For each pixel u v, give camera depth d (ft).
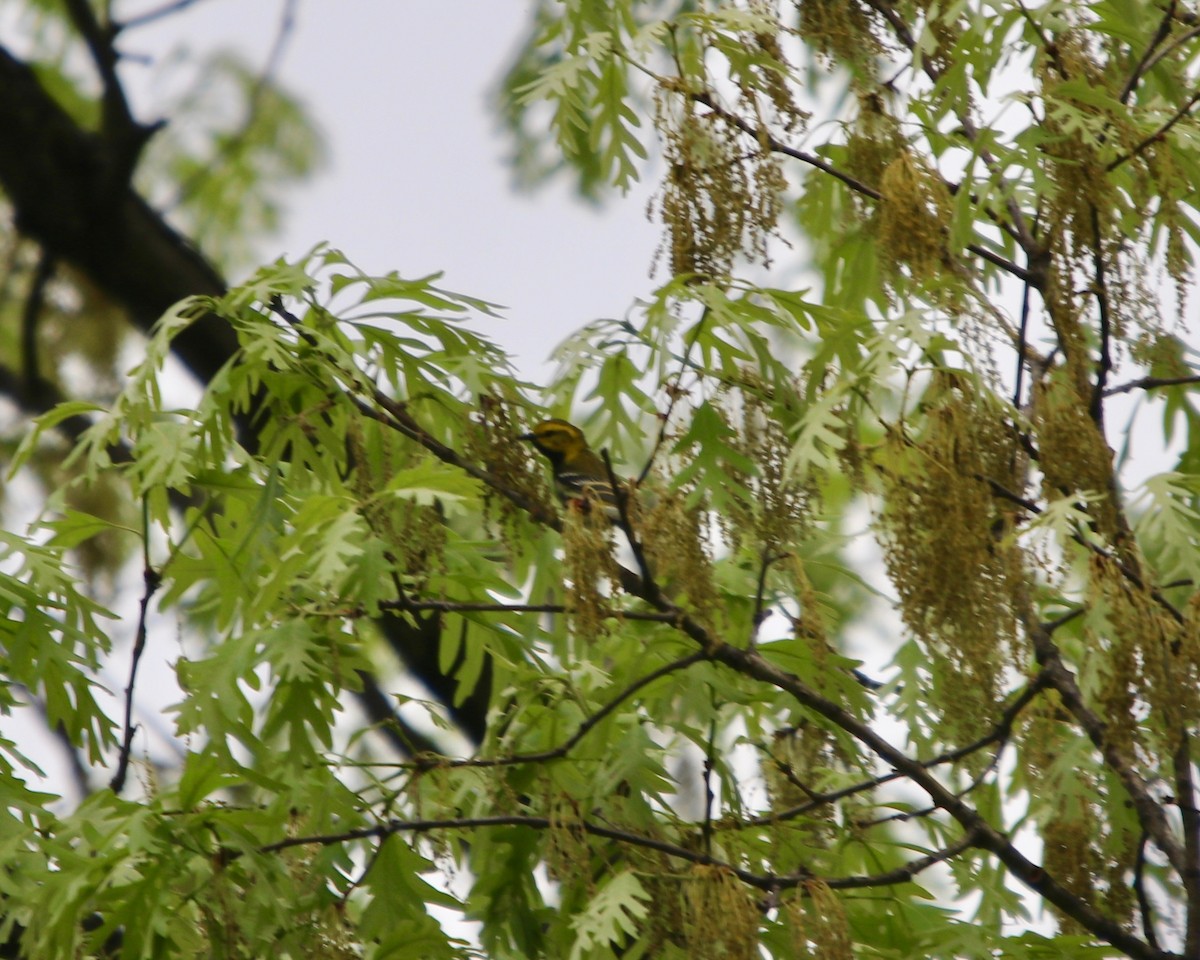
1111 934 30.81
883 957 32.30
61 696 34.50
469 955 32.19
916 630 28.63
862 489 30.94
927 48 32.48
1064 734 36.45
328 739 31.19
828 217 40.22
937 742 37.91
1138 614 26.91
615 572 28.73
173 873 28.99
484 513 33.04
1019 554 28.32
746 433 31.24
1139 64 31.89
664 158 31.63
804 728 34.12
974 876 37.22
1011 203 36.70
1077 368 31.09
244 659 30.91
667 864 31.96
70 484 33.99
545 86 34.60
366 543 30.19
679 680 32.30
